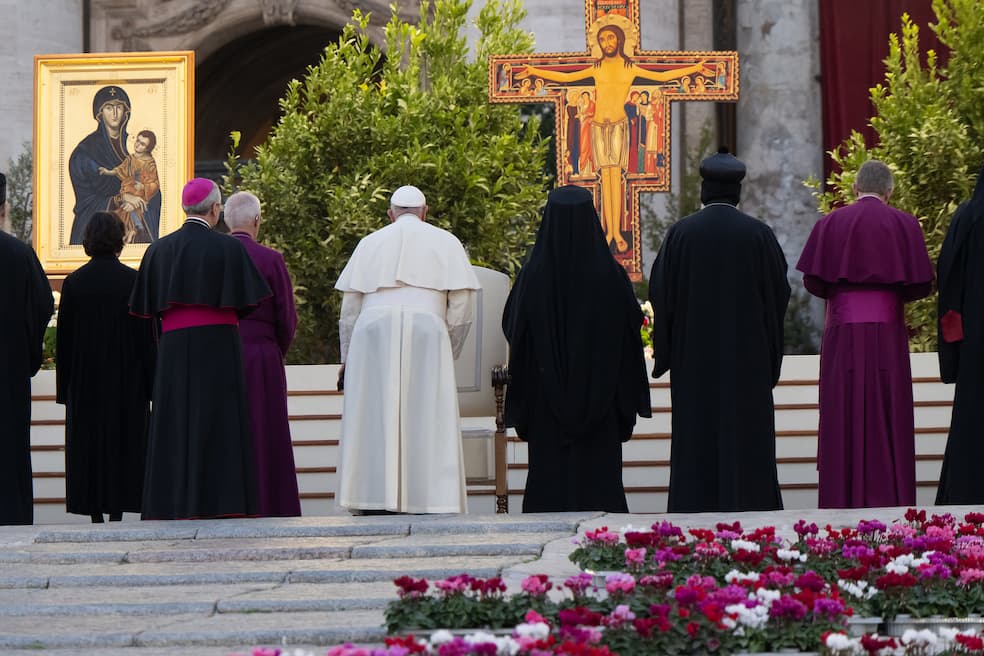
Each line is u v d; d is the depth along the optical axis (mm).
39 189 35531
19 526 17688
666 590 12000
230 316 18812
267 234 34750
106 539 16594
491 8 39750
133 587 14453
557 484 18797
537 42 44281
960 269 18984
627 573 12992
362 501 18906
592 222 18781
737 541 13734
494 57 34906
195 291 18422
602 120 34812
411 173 34875
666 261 19312
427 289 19422
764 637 10992
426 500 18891
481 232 35531
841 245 19562
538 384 18828
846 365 19609
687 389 19062
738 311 19062
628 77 34719
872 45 46750
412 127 35500
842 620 11312
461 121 36062
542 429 18891
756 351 19078
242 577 14500
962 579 12492
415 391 19141
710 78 34656
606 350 18547
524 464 25984
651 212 46500
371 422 19078
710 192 19562
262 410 19891
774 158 46750
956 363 19219
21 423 20219
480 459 22141
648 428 26594
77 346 22719
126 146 35625
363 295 19625
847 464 19625
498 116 37438
